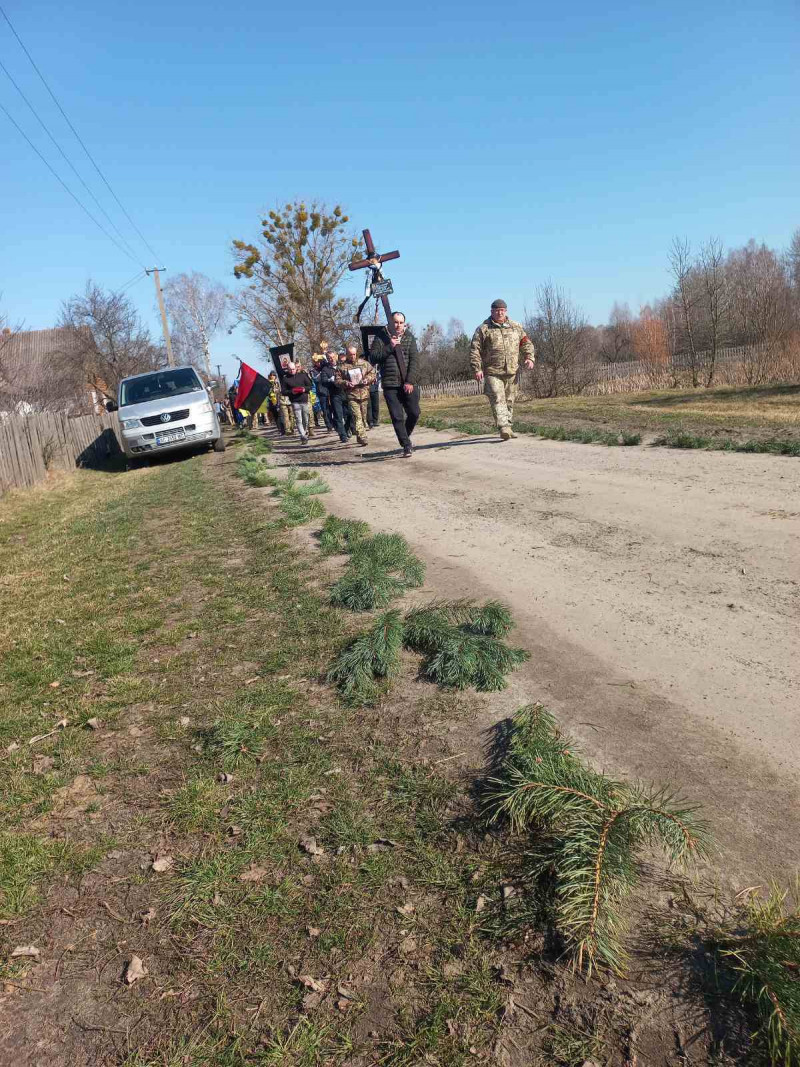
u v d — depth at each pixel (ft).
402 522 23.40
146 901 7.86
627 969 6.30
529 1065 5.63
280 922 7.30
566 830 7.56
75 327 125.08
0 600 21.04
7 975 7.09
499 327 38.93
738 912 6.66
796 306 80.43
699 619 13.01
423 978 6.48
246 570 20.35
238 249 142.20
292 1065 5.83
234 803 9.32
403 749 10.02
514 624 13.75
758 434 33.53
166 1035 6.26
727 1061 5.45
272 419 92.07
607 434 36.55
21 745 11.68
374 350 37.40
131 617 17.54
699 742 9.30
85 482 56.13
